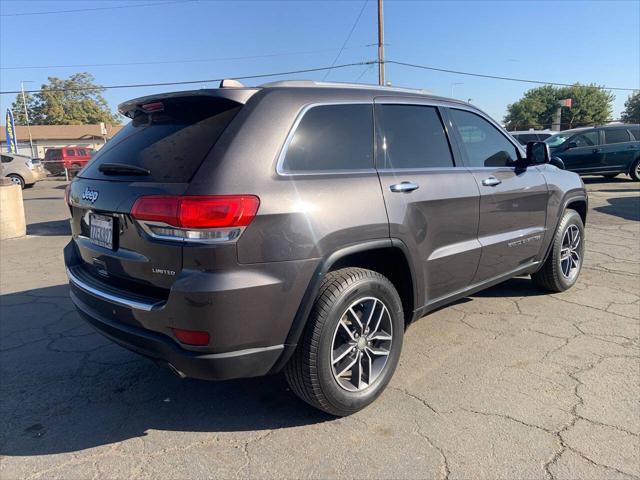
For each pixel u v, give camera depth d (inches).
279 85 108.9
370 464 98.0
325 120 111.3
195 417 117.1
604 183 591.8
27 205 590.6
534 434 105.7
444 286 136.6
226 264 91.4
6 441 108.5
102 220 109.5
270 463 99.2
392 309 118.4
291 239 97.1
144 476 96.4
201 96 103.1
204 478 95.3
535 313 175.3
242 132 97.9
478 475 93.7
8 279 239.8
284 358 101.7
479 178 144.8
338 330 110.3
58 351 154.9
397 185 118.8
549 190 175.9
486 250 147.8
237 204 91.2
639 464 95.4
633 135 583.2
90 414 119.3
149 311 96.3
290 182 99.5
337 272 109.4
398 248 117.0
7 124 1106.7
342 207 105.7
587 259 246.5
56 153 1175.0
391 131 125.3
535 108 3029.0
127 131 122.6
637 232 308.7
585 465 95.5
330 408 109.8
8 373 140.5
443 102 144.5
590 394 120.8
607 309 177.6
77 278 119.3
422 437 105.9
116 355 151.9
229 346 94.2
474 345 150.4
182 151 99.7
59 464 100.5
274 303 96.3
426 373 133.6
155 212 93.3
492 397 121.0
